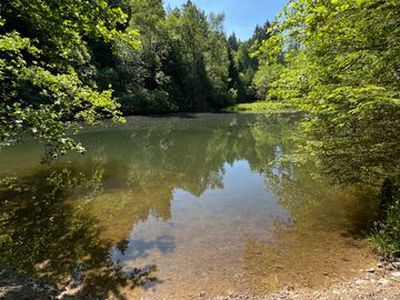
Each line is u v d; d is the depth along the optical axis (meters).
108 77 40.81
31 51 7.84
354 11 4.35
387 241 6.46
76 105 8.41
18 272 6.00
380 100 4.41
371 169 7.05
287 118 39.16
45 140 7.28
